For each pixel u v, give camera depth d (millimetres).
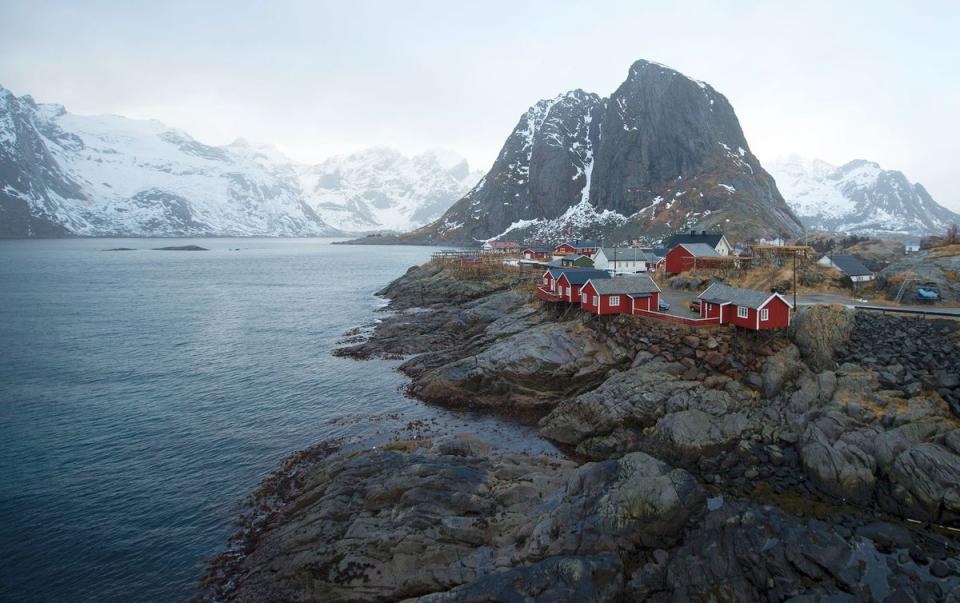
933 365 40156
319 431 46594
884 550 26672
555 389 50938
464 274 118750
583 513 27750
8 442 44844
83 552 30719
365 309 109188
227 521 33375
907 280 57781
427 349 73188
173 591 27531
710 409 39719
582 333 54594
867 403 37156
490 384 52219
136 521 33594
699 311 56312
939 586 24172
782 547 26188
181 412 51500
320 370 64875
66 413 51375
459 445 38188
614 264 94500
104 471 39906
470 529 27984
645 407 41188
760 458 35188
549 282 71500
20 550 30906
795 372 42750
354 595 25281
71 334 85875
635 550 26422
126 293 133625
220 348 76375
